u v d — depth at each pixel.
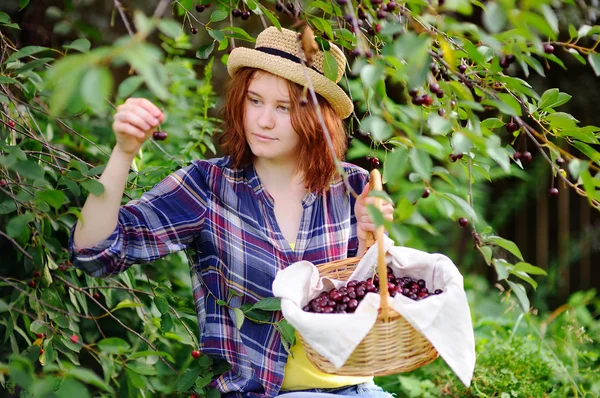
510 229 6.72
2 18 2.94
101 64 1.44
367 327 2.13
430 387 3.78
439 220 5.97
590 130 2.46
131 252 2.49
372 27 2.34
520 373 3.76
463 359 2.27
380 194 1.92
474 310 4.80
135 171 3.07
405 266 2.51
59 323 2.85
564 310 4.63
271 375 2.58
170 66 1.64
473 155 2.53
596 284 6.40
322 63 2.64
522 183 6.42
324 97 2.66
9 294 3.54
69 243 2.41
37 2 4.59
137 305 2.99
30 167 2.31
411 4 2.17
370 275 2.51
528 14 1.67
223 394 2.66
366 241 2.61
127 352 3.23
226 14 2.78
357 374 2.25
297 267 2.42
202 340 2.64
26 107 3.17
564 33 5.97
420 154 1.89
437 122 1.90
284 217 2.72
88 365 3.71
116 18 5.55
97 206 2.31
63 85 1.35
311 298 2.44
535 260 6.62
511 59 2.24
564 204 6.54
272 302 2.51
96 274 2.44
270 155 2.59
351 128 2.89
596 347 4.54
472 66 2.59
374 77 1.87
